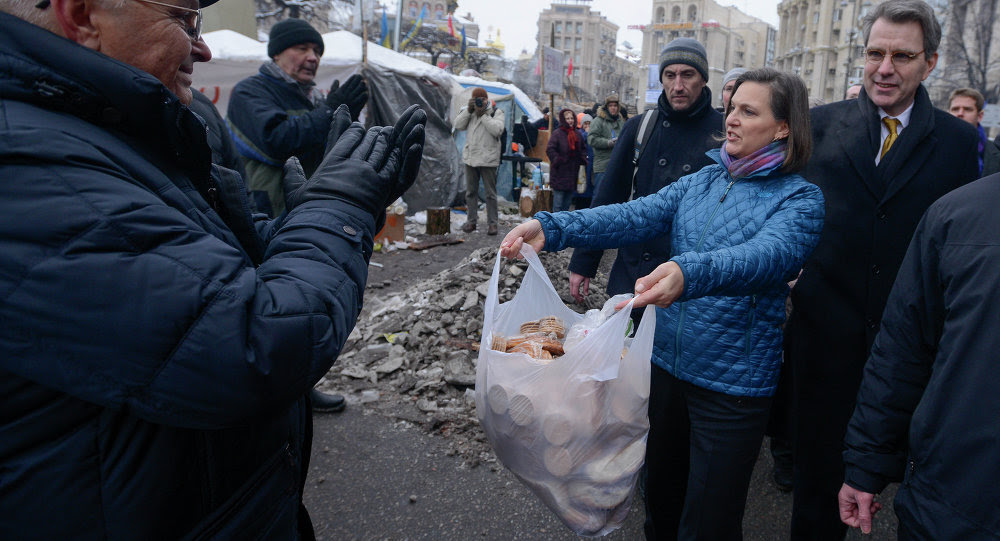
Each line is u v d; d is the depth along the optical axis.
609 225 1.88
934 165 2.03
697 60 2.52
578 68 104.75
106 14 0.79
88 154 0.72
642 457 1.54
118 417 0.75
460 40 29.66
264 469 0.94
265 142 3.13
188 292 0.72
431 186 9.98
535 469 1.46
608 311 1.63
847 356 2.12
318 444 3.02
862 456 1.50
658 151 2.72
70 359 0.69
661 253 2.58
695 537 1.80
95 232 0.68
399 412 3.34
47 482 0.73
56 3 0.77
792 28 62.28
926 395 1.27
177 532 0.82
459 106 11.59
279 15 13.53
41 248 0.67
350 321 0.90
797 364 2.18
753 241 1.58
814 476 2.16
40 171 0.68
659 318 1.91
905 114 2.08
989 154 3.04
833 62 56.22
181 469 0.81
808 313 2.15
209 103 2.62
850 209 2.11
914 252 1.40
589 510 1.48
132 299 0.69
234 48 7.79
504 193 11.90
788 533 2.49
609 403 1.46
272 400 0.79
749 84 1.70
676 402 1.92
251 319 0.77
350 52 8.67
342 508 2.54
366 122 8.53
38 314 0.67
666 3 91.56
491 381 1.44
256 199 3.22
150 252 0.72
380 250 7.32
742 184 1.78
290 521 1.02
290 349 0.79
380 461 2.88
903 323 1.42
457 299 4.39
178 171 0.93
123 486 0.76
